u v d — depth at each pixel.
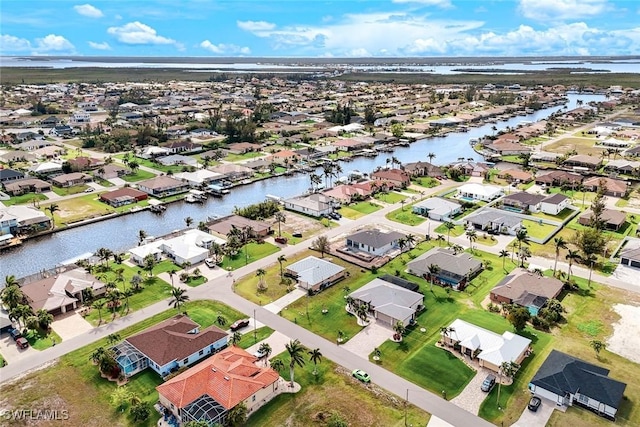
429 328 92.94
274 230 144.12
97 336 90.69
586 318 95.50
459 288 108.06
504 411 70.94
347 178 199.62
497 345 82.62
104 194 173.38
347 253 127.00
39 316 91.44
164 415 70.81
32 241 140.50
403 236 135.50
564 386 72.56
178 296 97.25
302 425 68.75
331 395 74.75
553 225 146.62
